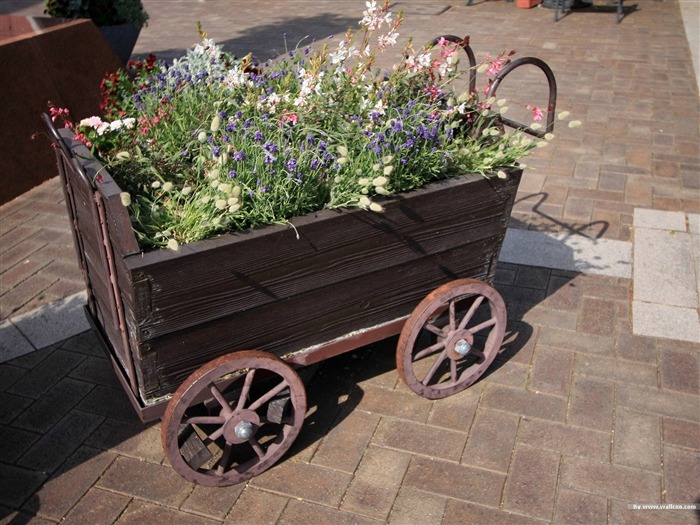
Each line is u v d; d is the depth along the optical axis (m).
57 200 5.50
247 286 2.64
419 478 3.02
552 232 4.87
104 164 2.88
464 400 3.44
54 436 3.26
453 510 2.87
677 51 9.31
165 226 2.62
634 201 5.30
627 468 3.05
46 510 2.89
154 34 10.62
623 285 4.30
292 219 2.65
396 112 3.20
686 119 6.93
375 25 3.49
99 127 2.97
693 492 2.95
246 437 2.83
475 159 3.19
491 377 3.58
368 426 3.29
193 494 2.96
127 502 2.93
